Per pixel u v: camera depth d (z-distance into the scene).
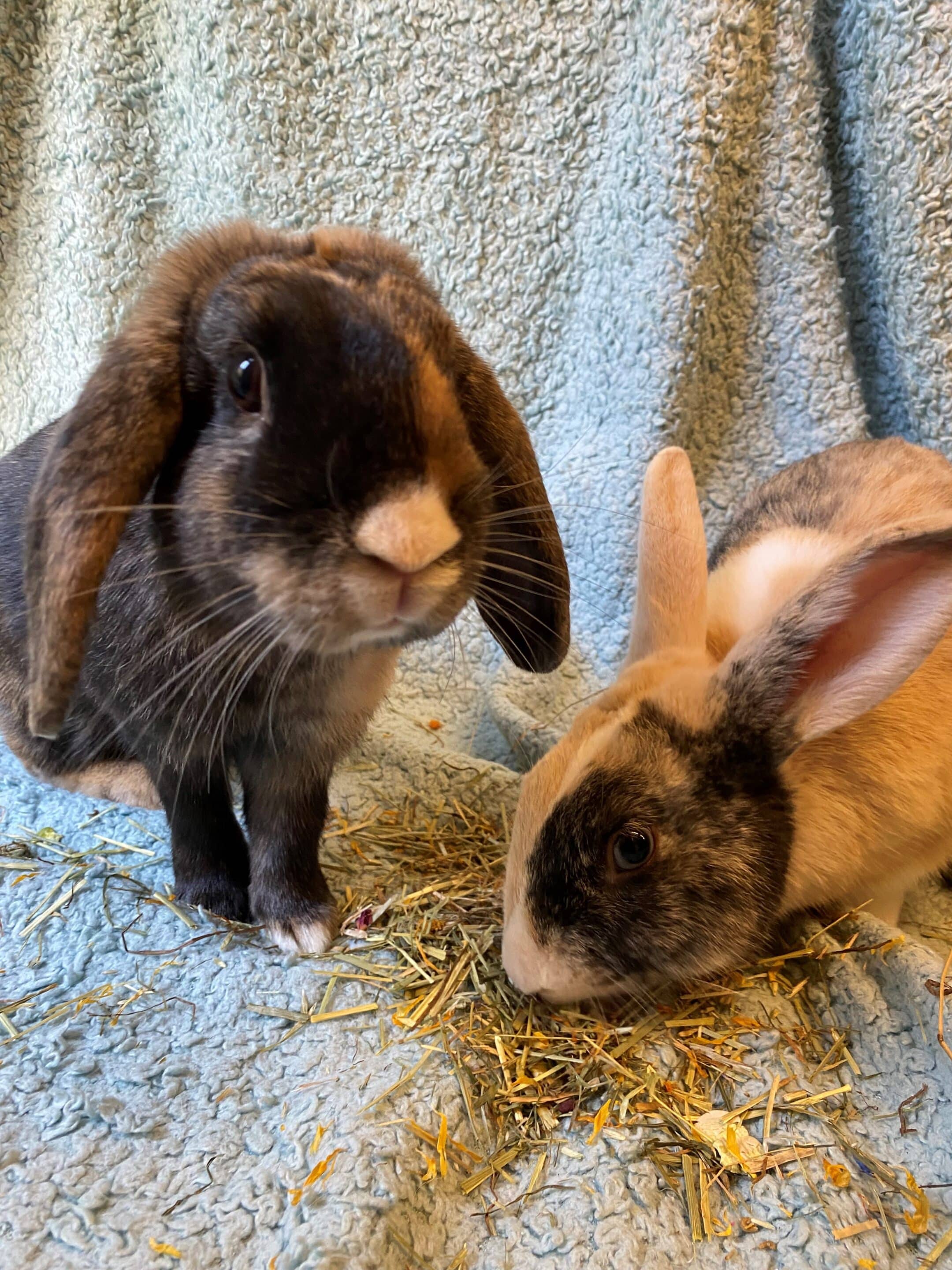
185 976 0.30
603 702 0.32
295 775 0.32
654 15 0.46
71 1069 0.26
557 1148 0.26
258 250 0.28
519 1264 0.23
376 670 0.32
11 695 0.38
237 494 0.23
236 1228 0.22
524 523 0.31
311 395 0.23
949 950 0.35
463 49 0.49
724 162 0.47
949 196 0.45
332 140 0.51
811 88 0.47
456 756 0.45
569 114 0.49
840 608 0.28
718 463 0.53
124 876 0.35
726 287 0.50
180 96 0.52
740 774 0.29
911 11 0.43
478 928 0.33
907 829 0.33
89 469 0.24
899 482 0.40
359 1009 0.29
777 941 0.33
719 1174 0.25
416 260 0.35
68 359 0.55
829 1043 0.29
